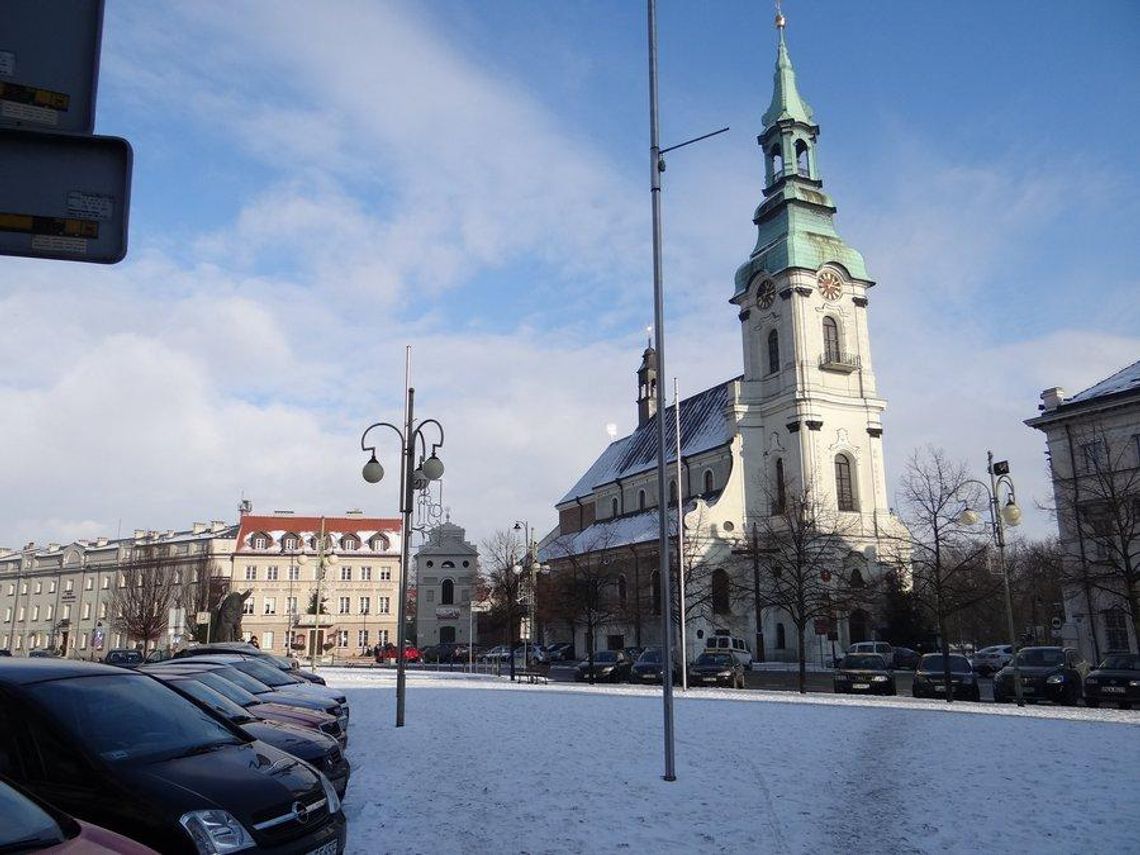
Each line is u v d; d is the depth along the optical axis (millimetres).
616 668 46938
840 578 54062
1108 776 12586
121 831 6375
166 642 86938
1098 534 36906
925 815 10281
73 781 6629
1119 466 43625
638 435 91812
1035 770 13078
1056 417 47031
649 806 10602
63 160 4094
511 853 8602
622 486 84250
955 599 33531
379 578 94625
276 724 10430
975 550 36375
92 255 4082
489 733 17219
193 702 8453
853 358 68188
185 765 7047
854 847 8977
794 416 66438
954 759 14070
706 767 13203
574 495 94562
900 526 66375
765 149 73438
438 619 94438
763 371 70688
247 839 6520
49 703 7102
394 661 78438
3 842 4777
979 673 52531
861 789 11695
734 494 67875
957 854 8773
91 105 4156
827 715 20984
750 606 61406
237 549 91875
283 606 91938
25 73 4059
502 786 11734
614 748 15109
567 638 76625
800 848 8938
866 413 68062
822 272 68625
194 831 6324
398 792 11344
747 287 72125
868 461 67438
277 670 18266
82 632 103875
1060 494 46594
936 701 29031
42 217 4023
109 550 104000
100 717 7312
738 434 69375
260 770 7344
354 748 15555
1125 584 36562
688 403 83375
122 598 83812
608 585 65000
